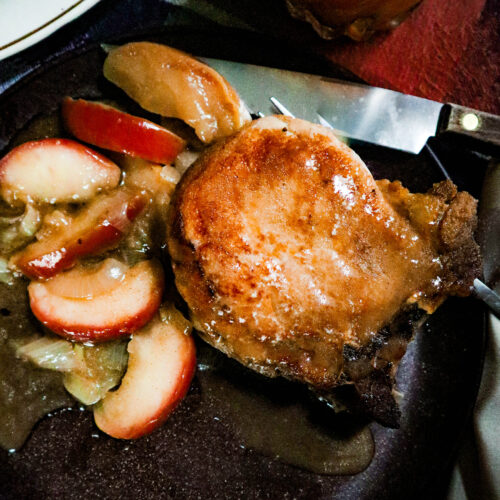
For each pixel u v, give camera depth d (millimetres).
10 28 368
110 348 378
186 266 345
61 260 369
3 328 381
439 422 400
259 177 344
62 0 372
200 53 392
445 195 357
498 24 434
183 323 375
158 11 417
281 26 424
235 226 340
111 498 384
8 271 379
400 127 401
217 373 394
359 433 398
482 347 395
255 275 339
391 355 352
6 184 372
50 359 374
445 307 401
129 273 371
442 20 434
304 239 343
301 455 395
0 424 377
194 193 343
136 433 374
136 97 380
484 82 434
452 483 393
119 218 374
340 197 345
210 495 390
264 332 343
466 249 354
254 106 395
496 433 389
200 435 392
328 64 399
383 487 399
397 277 348
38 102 382
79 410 383
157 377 371
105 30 413
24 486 378
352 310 344
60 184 376
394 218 350
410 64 432
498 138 388
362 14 398
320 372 346
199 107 375
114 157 387
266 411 395
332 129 398
